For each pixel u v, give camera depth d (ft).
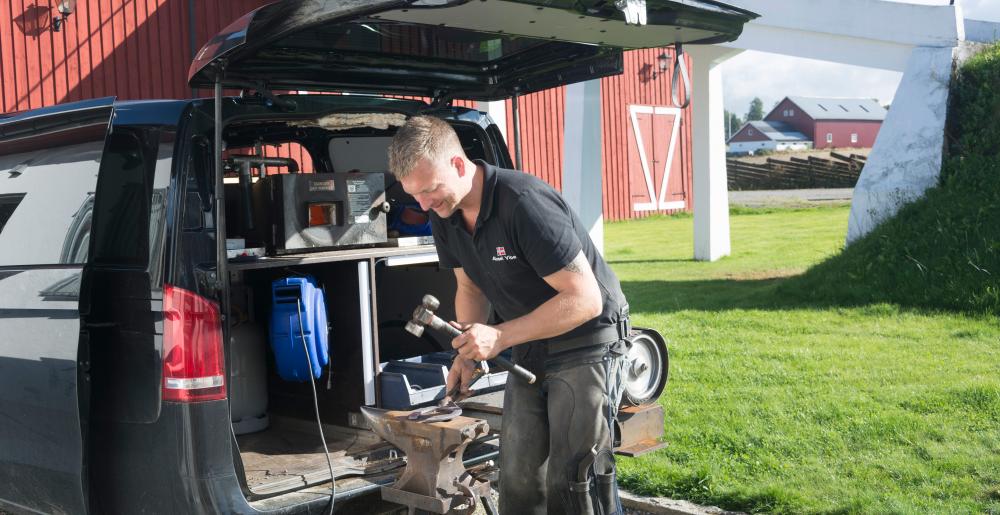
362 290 11.58
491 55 12.44
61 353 10.23
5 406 11.14
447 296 13.61
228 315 9.81
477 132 13.32
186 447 9.43
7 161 12.38
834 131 267.59
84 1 31.96
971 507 11.79
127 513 10.10
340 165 14.84
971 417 15.72
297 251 11.74
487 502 10.34
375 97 11.98
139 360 9.81
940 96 30.19
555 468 9.04
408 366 12.07
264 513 9.53
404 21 9.92
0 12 29.96
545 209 8.59
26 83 30.66
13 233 11.76
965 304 24.93
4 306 11.17
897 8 31.22
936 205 28.50
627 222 72.69
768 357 21.42
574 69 12.54
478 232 8.96
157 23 33.83
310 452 11.59
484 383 11.86
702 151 45.75
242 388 12.55
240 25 9.49
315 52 11.00
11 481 11.35
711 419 16.56
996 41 32.73
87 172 10.92
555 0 9.21
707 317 27.40
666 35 10.93
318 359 11.19
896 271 27.63
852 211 31.19
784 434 15.44
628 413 11.47
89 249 10.13
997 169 27.94
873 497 12.32
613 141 71.56
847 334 23.50
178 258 9.62
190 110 10.18
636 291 34.99
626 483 13.85
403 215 13.74
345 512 11.11
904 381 18.48
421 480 9.28
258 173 15.02
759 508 12.45
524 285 9.14
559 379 9.04
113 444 10.12
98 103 10.77
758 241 53.83
